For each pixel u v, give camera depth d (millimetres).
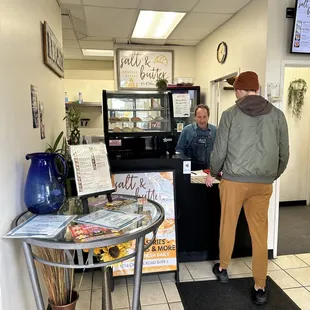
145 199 1674
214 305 2115
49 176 1421
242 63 3158
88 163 1461
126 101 2770
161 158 2455
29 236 1161
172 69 4684
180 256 2711
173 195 2383
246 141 2066
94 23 3635
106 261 1336
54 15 2814
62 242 1120
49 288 1488
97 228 1229
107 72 5758
